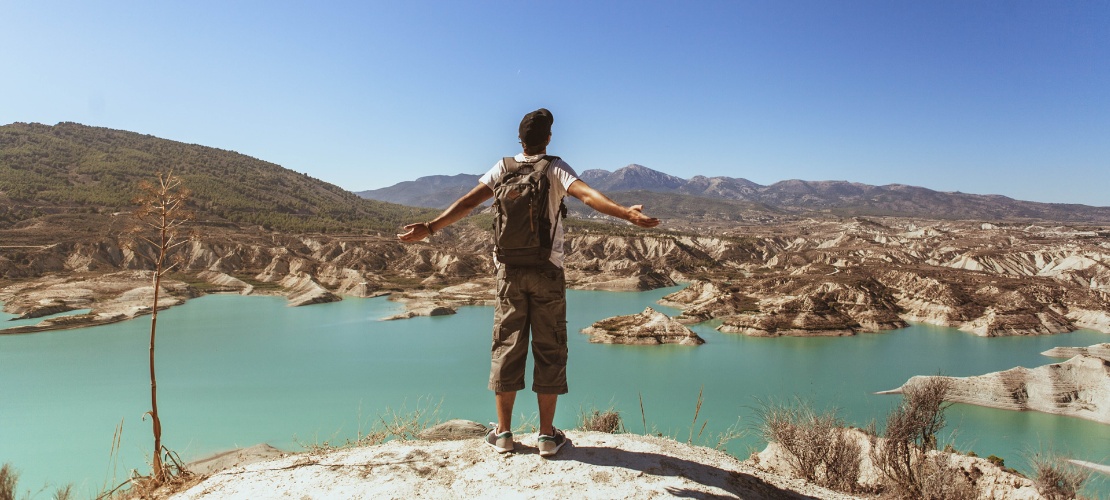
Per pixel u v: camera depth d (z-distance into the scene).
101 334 61.06
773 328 70.38
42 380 43.66
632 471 3.28
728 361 55.69
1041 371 39.91
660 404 40.06
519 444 3.65
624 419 35.44
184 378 45.44
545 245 3.27
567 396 42.12
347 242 129.50
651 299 101.31
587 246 151.00
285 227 152.25
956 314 78.25
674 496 3.02
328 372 48.28
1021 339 68.25
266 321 71.81
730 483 3.35
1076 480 7.65
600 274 125.44
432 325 71.25
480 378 47.03
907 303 85.25
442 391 43.00
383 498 2.98
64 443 30.61
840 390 44.16
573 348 61.81
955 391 41.31
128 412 36.50
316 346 58.44
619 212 2.90
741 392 43.81
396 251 130.12
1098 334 71.06
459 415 37.06
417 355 54.88
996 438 32.53
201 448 29.27
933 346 64.19
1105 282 103.25
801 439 5.74
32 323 63.19
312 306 84.31
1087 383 38.31
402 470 3.28
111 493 3.93
